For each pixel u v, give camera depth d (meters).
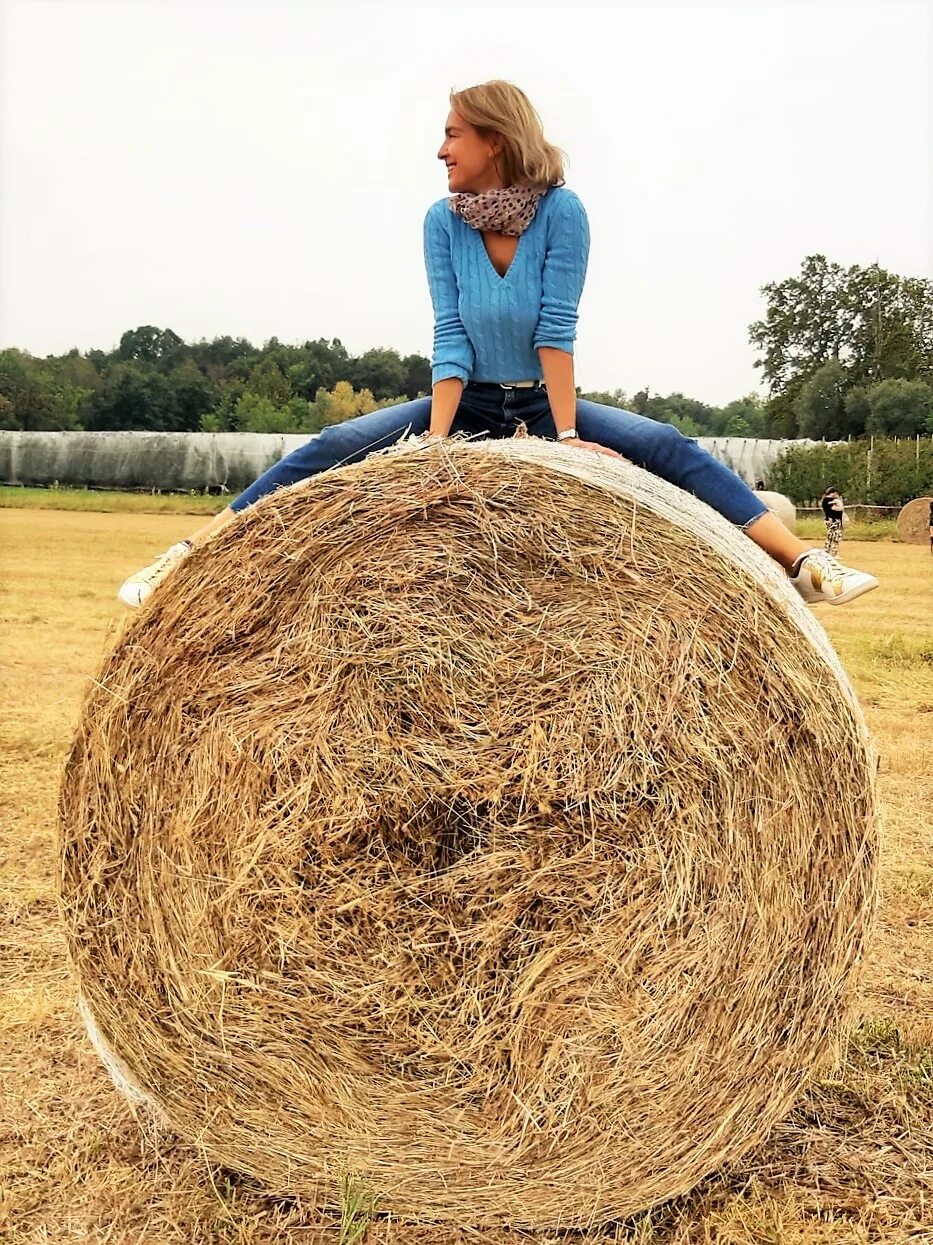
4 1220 2.64
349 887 2.62
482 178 3.34
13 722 7.32
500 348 3.41
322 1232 2.71
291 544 2.69
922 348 60.44
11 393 61.38
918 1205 2.67
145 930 2.82
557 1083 2.60
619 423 3.47
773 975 2.62
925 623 11.64
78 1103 3.17
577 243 3.32
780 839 2.59
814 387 59.19
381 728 2.62
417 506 2.63
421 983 2.61
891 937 4.20
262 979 2.70
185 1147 2.99
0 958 4.05
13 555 18.62
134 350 86.12
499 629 2.60
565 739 2.56
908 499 32.97
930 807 5.69
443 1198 2.74
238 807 2.70
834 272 61.28
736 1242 2.58
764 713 2.57
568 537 2.59
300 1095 2.73
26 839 5.28
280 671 2.68
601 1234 2.74
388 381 75.88
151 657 2.79
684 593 2.57
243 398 63.75
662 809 2.55
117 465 44.81
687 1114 2.65
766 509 3.39
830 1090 3.17
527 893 2.56
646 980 2.57
